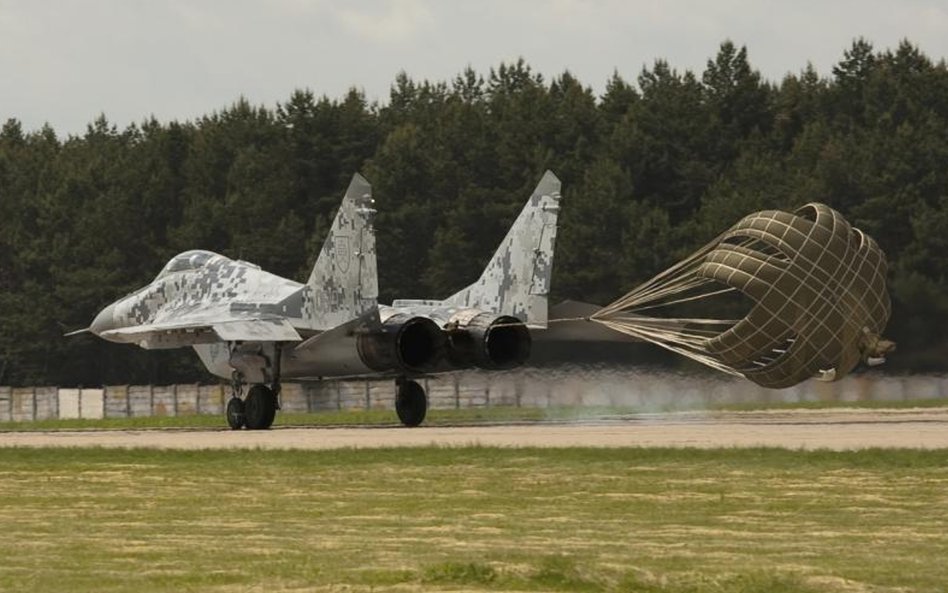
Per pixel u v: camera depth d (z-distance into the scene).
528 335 120.38
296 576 45.75
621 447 84.81
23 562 49.66
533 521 59.56
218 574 46.34
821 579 43.81
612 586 43.25
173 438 108.00
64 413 195.00
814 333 108.62
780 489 67.62
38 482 77.44
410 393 121.69
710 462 77.38
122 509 65.38
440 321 118.88
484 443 91.56
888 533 54.88
